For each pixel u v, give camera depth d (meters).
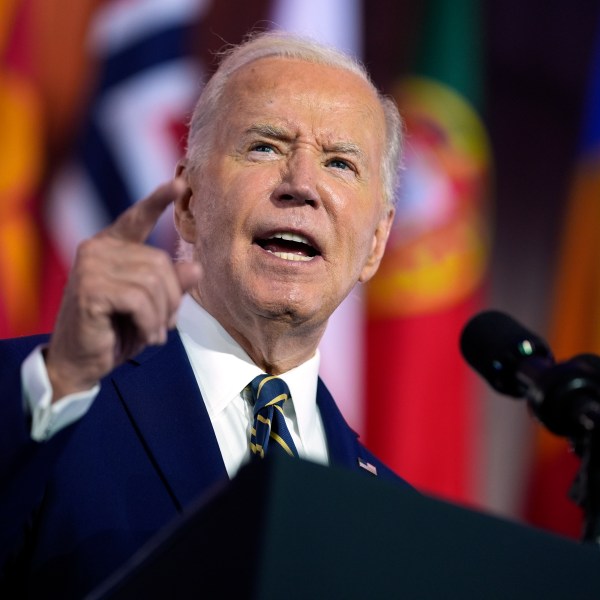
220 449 5.82
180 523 3.09
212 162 6.37
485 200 13.94
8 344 5.70
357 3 13.80
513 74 14.34
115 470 5.38
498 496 13.43
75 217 12.32
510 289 13.88
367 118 6.51
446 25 14.11
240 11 13.19
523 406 13.58
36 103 12.41
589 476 4.12
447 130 13.90
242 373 6.16
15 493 3.98
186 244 6.80
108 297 3.77
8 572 5.00
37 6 12.59
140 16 12.88
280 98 6.36
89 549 5.02
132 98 12.66
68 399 3.97
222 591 2.90
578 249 14.12
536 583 3.29
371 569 3.03
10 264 12.00
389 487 3.14
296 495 2.96
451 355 13.41
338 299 6.20
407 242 13.54
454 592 3.13
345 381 13.16
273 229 5.98
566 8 14.66
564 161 14.34
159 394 5.81
